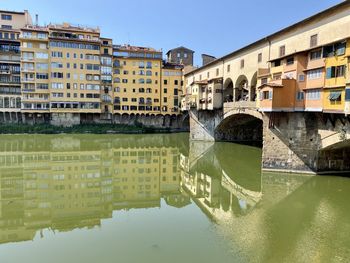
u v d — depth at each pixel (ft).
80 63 228.02
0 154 131.03
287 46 97.86
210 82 157.48
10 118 224.94
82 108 230.48
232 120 155.53
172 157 130.93
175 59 293.02
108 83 240.73
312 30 85.87
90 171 101.55
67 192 77.20
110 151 143.95
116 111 245.86
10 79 226.79
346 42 68.85
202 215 59.88
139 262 40.22
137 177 95.96
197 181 92.58
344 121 73.56
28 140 175.73
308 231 50.62
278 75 93.09
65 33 226.58
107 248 44.47
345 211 60.23
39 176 93.04
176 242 46.47
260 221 55.47
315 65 79.15
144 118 253.24
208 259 40.88
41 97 224.12
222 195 77.20
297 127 85.97
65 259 41.32
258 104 105.09
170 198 74.33
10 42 228.22
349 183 78.48
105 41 244.83
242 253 42.83
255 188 79.92
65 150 144.05
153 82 253.85
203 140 174.29
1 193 75.31
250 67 122.93
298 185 78.28
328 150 84.28
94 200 70.90
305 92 82.38
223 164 113.09
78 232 51.16
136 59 249.75
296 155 86.89
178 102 260.21
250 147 149.89
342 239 47.47
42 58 222.28
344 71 69.72
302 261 40.65
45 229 52.65
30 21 257.96
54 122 226.38
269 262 40.34
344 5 73.87
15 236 49.60
